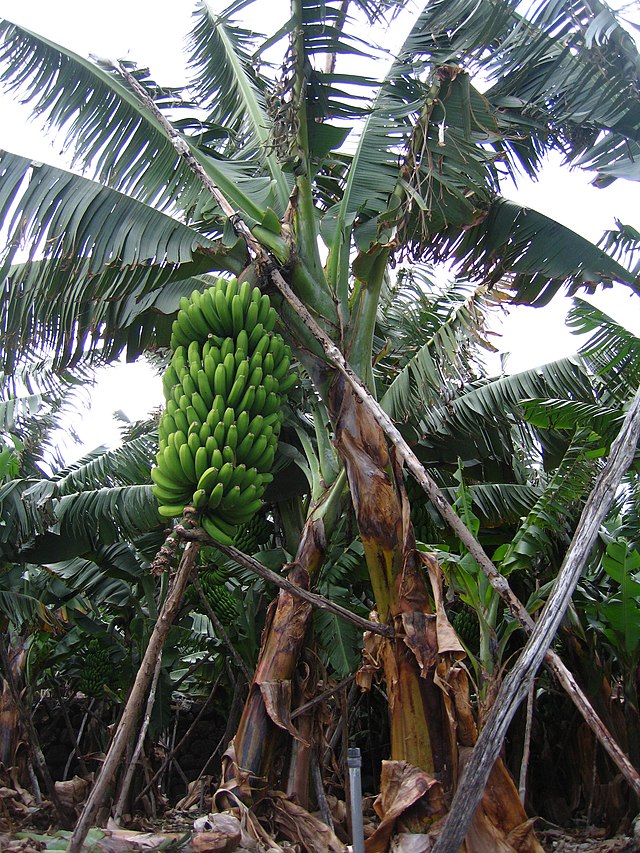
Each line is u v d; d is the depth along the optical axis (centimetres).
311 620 431
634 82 404
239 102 564
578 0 386
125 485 694
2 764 584
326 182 560
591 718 275
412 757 351
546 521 526
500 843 328
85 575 727
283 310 422
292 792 400
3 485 602
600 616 589
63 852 378
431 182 424
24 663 664
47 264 455
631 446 304
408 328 662
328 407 412
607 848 489
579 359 612
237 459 339
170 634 743
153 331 537
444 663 355
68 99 474
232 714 738
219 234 509
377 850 335
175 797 920
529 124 476
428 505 621
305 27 412
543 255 513
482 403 611
